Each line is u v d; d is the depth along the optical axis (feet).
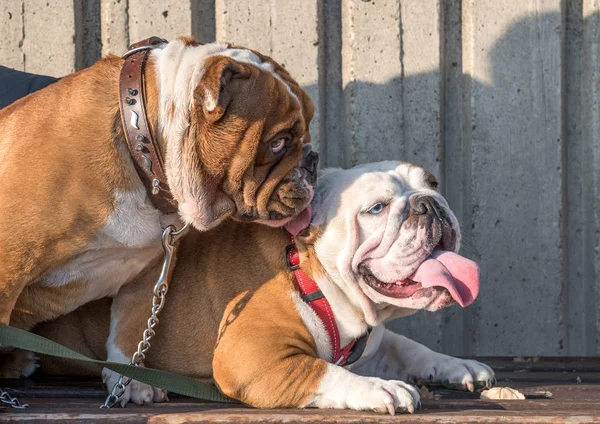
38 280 10.61
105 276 10.96
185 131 10.28
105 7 16.12
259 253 11.23
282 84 10.57
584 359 14.57
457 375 11.60
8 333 9.95
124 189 10.40
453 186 16.69
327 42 16.53
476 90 16.34
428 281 10.28
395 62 16.22
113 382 10.78
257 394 10.12
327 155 16.58
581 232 16.74
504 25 16.34
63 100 10.63
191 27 16.03
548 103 16.35
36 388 11.24
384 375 12.29
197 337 11.30
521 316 16.35
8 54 16.06
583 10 16.72
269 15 16.10
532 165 16.37
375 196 10.75
